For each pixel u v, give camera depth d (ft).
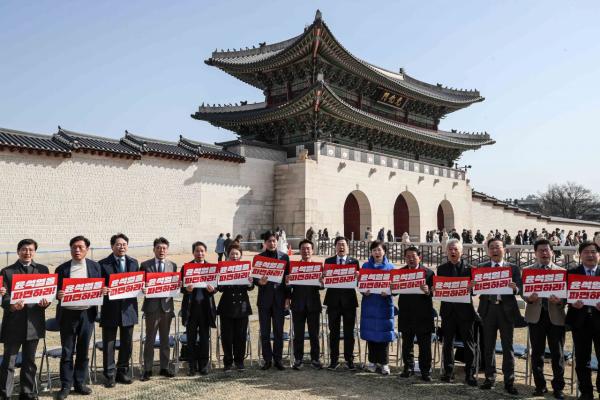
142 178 107.45
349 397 29.30
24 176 89.40
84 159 97.96
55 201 93.04
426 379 32.86
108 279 31.19
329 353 39.73
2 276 28.07
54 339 43.98
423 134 170.19
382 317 34.63
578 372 29.22
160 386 31.42
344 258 37.09
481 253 99.30
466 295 31.86
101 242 99.04
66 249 93.61
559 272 29.84
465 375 33.30
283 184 134.92
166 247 34.27
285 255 37.40
